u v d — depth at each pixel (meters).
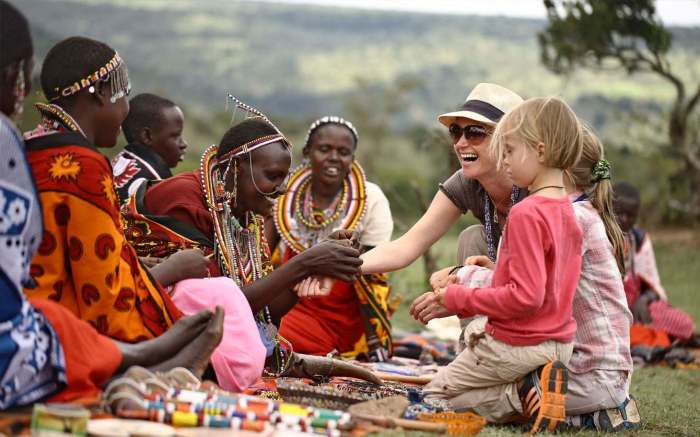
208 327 4.29
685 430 4.87
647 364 7.62
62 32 160.75
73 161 4.10
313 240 7.01
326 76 140.38
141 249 5.08
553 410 4.43
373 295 6.79
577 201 4.88
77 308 4.14
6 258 3.56
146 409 3.80
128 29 170.75
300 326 6.75
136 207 5.12
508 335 4.43
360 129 38.50
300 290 5.23
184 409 3.84
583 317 4.71
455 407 4.66
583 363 4.66
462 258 5.81
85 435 3.48
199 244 5.11
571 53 16.70
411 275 12.01
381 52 149.75
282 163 5.25
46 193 4.05
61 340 3.76
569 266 4.48
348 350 6.90
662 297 8.66
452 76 122.62
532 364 4.44
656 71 17.41
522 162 4.47
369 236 7.12
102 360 3.87
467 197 5.61
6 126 3.59
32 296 4.02
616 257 4.93
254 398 4.12
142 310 4.34
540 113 4.44
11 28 3.71
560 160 4.43
